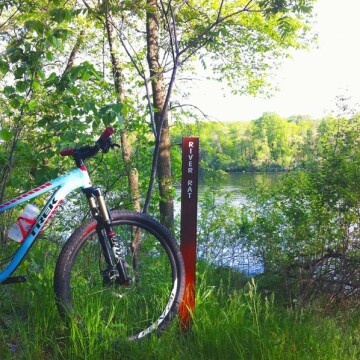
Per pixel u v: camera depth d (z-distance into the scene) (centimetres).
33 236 334
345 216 542
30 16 432
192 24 630
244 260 676
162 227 362
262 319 389
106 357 316
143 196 787
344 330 425
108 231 347
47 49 396
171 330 350
